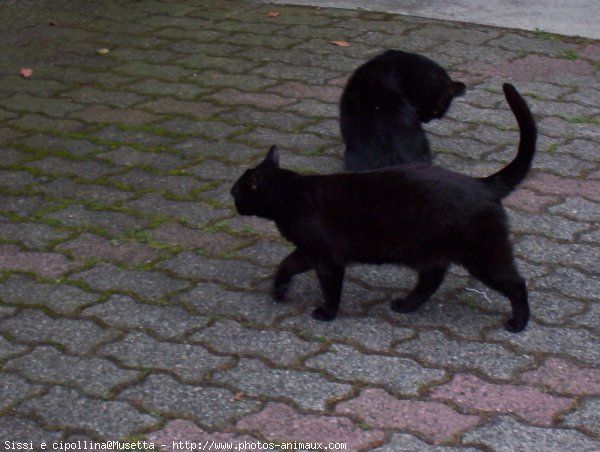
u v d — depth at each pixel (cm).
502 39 812
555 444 395
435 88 591
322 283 468
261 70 758
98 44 807
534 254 530
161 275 512
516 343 459
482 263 448
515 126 672
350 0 900
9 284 503
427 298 479
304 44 804
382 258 459
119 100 711
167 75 750
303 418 410
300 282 512
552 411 414
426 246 448
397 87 586
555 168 618
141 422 407
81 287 501
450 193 440
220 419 409
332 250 459
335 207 453
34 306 485
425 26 840
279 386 429
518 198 584
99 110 696
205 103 707
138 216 568
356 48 796
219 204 580
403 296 496
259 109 697
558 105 701
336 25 843
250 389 427
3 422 408
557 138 655
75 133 664
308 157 631
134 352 452
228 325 472
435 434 400
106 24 848
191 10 880
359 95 579
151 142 653
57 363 444
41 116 688
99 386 429
